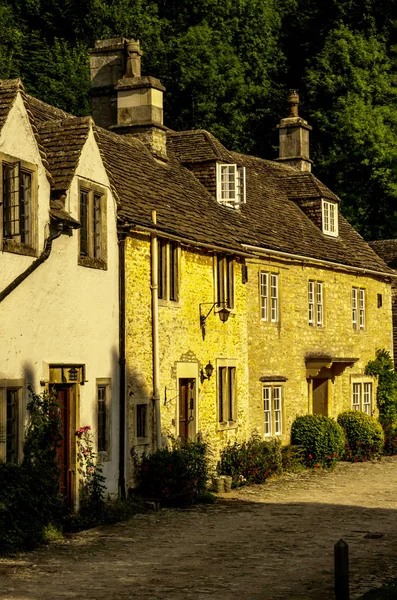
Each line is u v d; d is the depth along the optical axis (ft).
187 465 68.28
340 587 35.96
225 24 166.71
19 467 51.11
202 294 78.13
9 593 40.57
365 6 172.65
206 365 78.33
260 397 89.35
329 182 160.97
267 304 91.71
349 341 108.17
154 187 77.30
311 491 75.46
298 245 98.12
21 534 49.96
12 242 52.60
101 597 39.96
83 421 60.64
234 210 91.71
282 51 175.32
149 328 69.36
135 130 85.56
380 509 65.67
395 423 112.57
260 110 163.43
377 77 163.94
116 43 89.04
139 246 68.39
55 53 154.10
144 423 68.54
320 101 163.53
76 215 59.93
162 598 39.86
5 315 52.60
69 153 60.23
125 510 61.77
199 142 92.38
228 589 41.52
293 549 50.83
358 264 109.29
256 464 80.79
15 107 53.16
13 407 53.78
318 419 93.81
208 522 59.82
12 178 52.60
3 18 154.92
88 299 61.57
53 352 57.36
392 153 155.33
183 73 155.94
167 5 171.63
